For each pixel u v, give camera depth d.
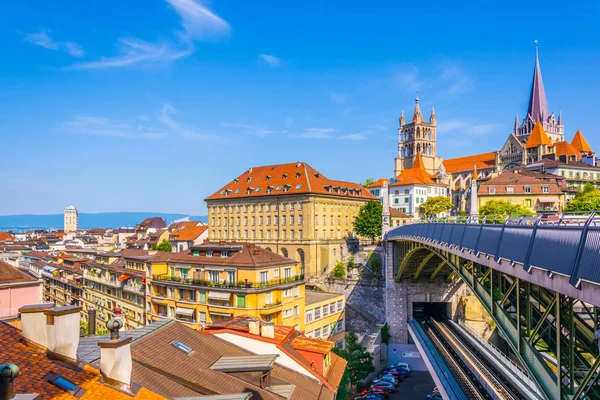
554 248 20.62
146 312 69.94
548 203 107.44
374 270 105.75
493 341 80.06
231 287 60.19
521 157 177.75
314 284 99.75
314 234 112.25
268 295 60.50
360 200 130.62
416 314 88.06
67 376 13.74
